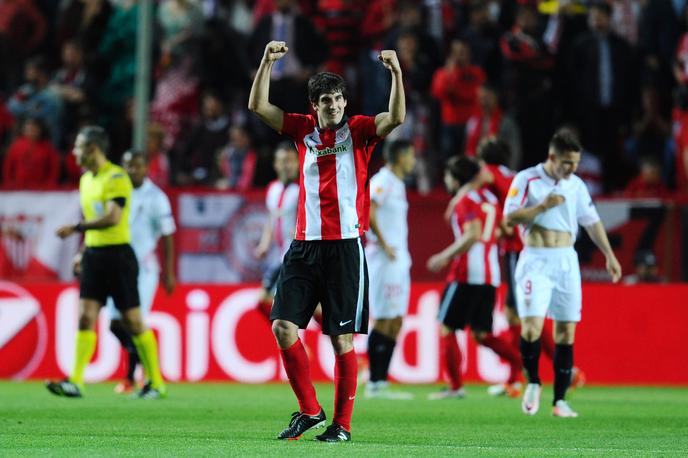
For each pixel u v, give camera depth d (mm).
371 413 31328
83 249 35125
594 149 56625
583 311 44969
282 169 43438
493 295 37938
